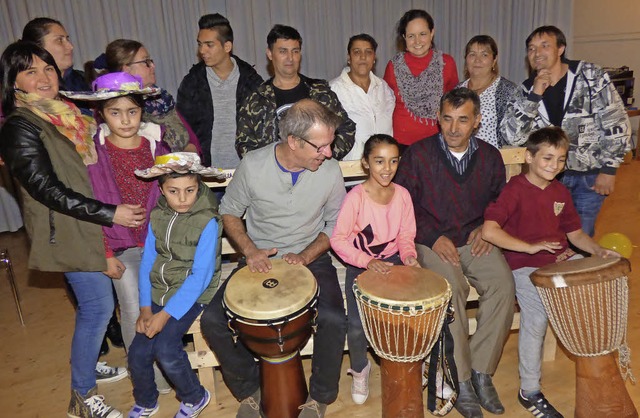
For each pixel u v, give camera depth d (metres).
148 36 5.21
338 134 2.88
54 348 3.06
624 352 2.22
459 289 2.36
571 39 6.38
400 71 3.44
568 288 2.06
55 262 2.12
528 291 2.37
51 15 4.86
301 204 2.33
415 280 2.13
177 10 5.23
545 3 6.20
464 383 2.34
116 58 2.72
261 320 1.95
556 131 2.29
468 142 2.47
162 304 2.26
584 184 2.91
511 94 2.96
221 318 2.19
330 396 2.31
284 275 2.18
